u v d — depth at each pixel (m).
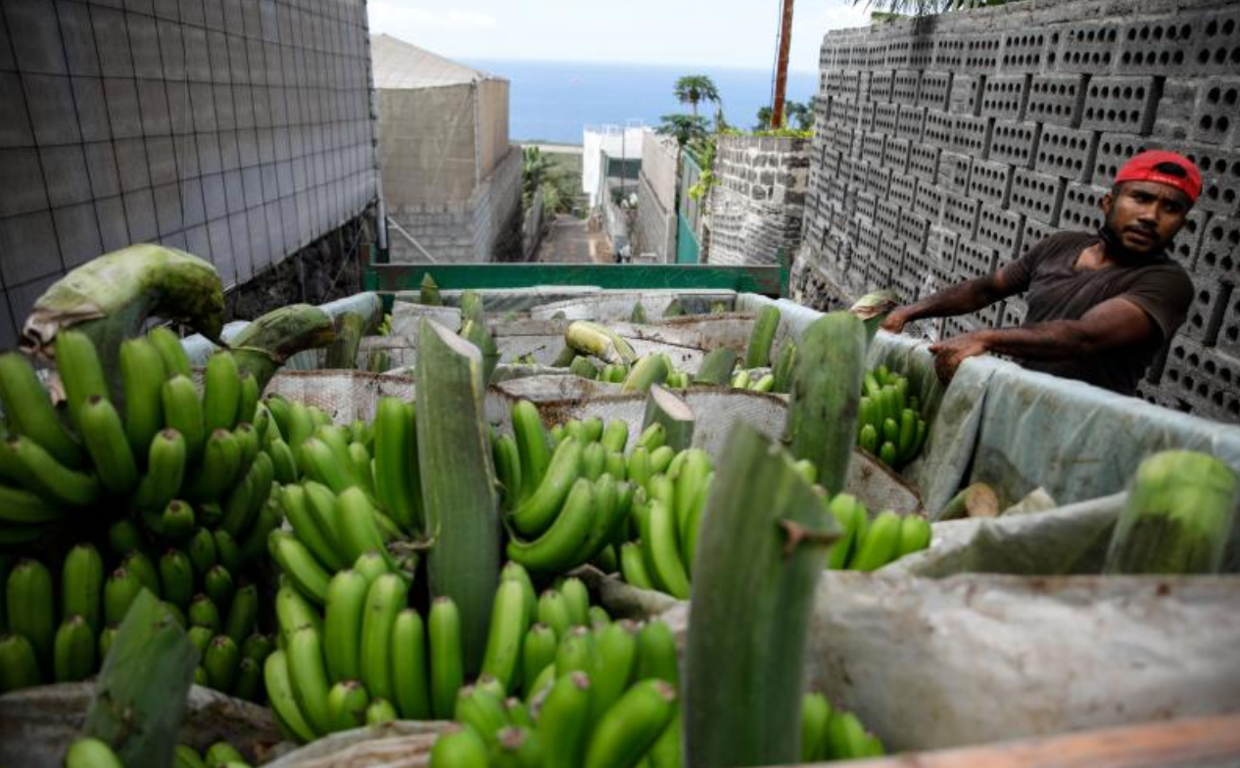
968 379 3.18
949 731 1.49
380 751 1.56
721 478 1.15
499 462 2.42
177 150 6.14
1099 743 0.76
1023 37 5.82
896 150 8.38
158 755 1.60
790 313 5.12
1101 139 4.92
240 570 2.42
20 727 1.77
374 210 12.24
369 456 2.60
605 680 1.42
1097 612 1.35
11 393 1.90
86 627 1.94
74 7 4.86
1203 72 4.04
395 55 20.33
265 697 2.26
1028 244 5.77
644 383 3.72
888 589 1.54
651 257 25.53
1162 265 3.13
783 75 16.02
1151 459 1.59
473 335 3.48
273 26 8.12
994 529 1.98
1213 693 1.26
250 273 7.57
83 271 2.08
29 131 4.48
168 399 2.00
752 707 1.17
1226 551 2.00
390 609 1.77
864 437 3.55
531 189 45.12
